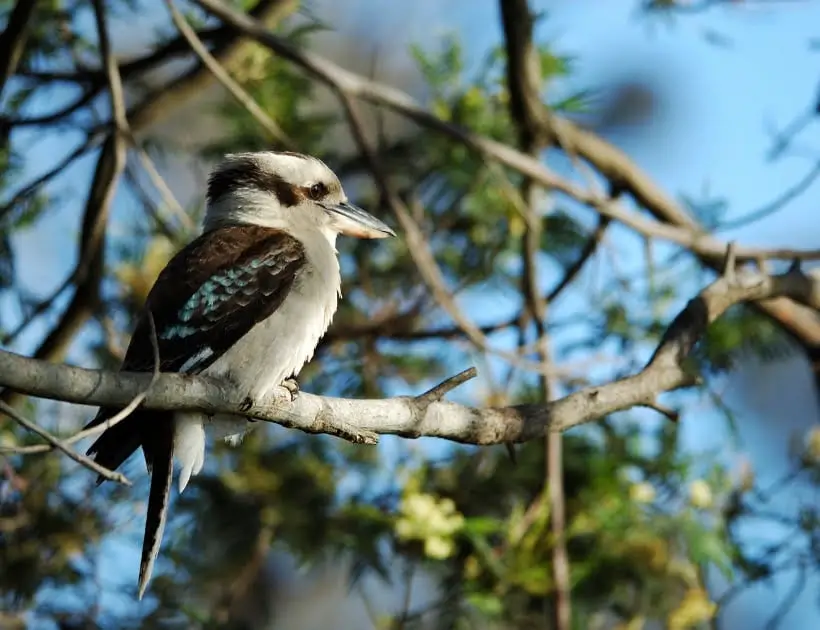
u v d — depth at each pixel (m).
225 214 10.55
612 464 11.80
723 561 11.28
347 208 10.74
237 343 9.23
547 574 11.11
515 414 8.75
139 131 13.01
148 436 8.65
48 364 7.06
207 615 11.38
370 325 12.74
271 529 11.59
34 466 11.45
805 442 12.10
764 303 13.20
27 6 11.38
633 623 11.48
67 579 11.32
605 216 12.81
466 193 13.27
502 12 12.92
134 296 12.66
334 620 14.39
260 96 13.03
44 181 11.60
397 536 11.35
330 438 11.95
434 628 11.83
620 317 12.77
